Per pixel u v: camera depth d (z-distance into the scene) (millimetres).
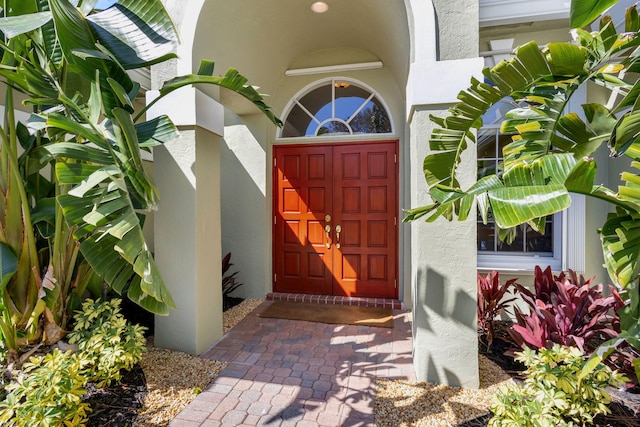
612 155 1546
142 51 2305
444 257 2668
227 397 2514
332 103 5184
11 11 2270
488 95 2100
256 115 5105
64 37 2037
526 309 3898
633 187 1648
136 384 2635
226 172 5230
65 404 1882
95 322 2729
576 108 3795
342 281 5090
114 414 2264
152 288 1888
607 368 2049
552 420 1685
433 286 2688
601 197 1595
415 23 2705
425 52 2688
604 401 1890
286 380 2762
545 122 2242
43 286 2475
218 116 3584
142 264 1909
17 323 2541
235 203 5215
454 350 2650
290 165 5250
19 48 2336
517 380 2707
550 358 2105
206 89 3422
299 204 5227
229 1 3381
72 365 2025
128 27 2332
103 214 1928
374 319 4230
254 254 5180
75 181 2043
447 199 1696
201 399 2484
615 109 1702
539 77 1943
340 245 5094
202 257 3324
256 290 5176
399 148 4848
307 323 4117
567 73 1911
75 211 2010
